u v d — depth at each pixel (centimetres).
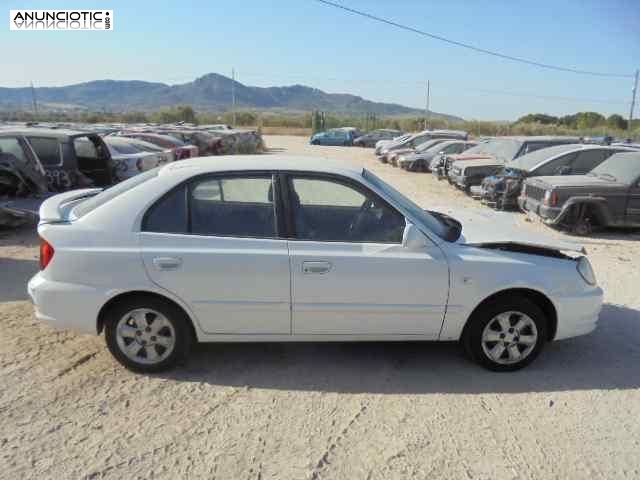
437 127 5656
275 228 342
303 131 5662
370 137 3819
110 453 270
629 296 552
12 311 459
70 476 251
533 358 374
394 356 394
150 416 305
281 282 337
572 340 434
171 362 353
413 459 273
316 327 350
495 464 271
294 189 350
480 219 449
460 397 338
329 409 319
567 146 1147
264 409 316
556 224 912
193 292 336
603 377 371
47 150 890
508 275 351
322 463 267
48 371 354
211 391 335
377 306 346
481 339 366
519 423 310
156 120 5834
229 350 396
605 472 268
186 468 260
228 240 336
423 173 1952
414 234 341
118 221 336
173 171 350
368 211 355
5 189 848
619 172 918
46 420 297
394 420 309
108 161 1005
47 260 335
